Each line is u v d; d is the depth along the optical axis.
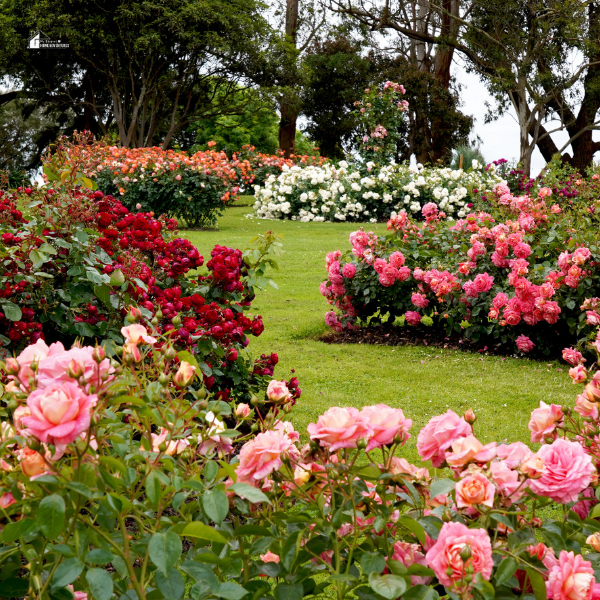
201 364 3.40
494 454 1.45
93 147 4.92
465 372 5.63
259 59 26.05
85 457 1.34
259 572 1.49
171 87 27.08
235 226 16.17
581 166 31.61
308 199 18.11
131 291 3.35
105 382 1.41
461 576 1.25
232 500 1.52
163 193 14.88
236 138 34.53
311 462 1.58
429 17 31.84
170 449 1.58
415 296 6.55
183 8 23.66
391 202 17.94
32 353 1.55
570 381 5.35
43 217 3.59
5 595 1.35
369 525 1.46
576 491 1.42
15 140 38.94
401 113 20.86
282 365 5.80
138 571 1.61
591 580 1.31
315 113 34.44
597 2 29.00
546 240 6.14
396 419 1.47
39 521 1.17
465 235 6.76
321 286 7.06
